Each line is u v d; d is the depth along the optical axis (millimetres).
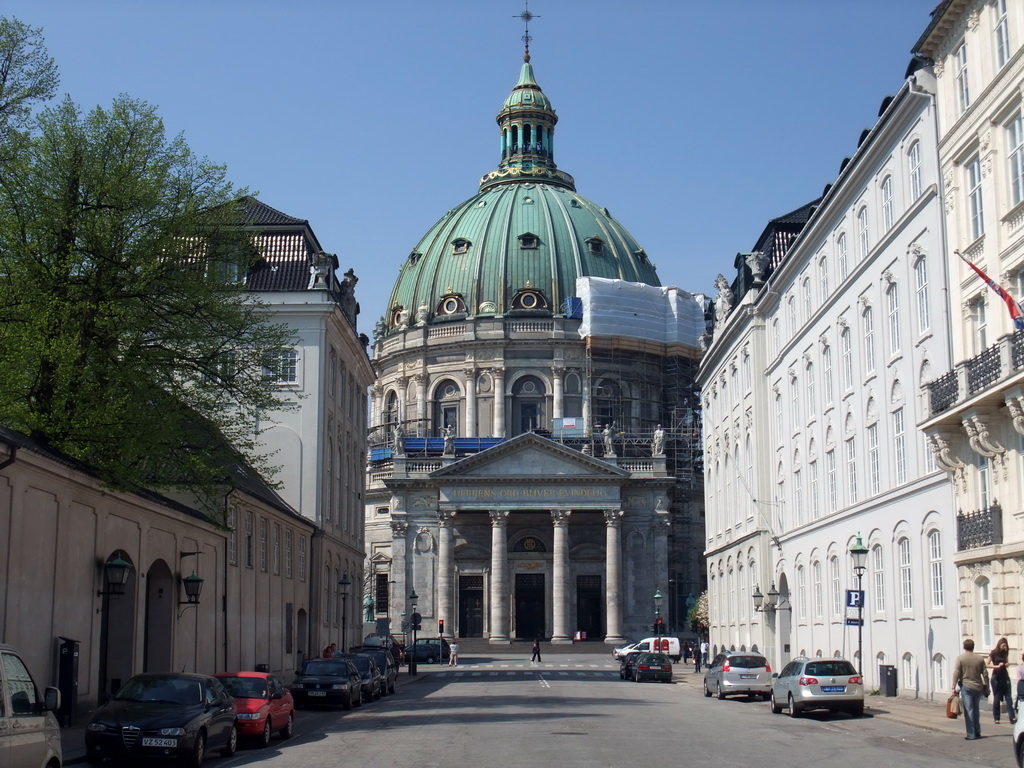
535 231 133625
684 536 120312
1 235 31812
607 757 23281
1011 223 30625
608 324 127125
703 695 50250
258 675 28922
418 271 137000
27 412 30203
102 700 33812
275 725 28531
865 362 43531
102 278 32812
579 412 127938
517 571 115750
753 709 39812
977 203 33344
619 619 108938
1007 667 29969
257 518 48875
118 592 31641
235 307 35469
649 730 30266
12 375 29672
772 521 58750
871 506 42406
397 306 136750
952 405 32094
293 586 56062
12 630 26438
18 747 15586
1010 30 30438
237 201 36094
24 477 27016
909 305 38188
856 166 42938
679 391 130625
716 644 73625
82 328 32188
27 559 27250
